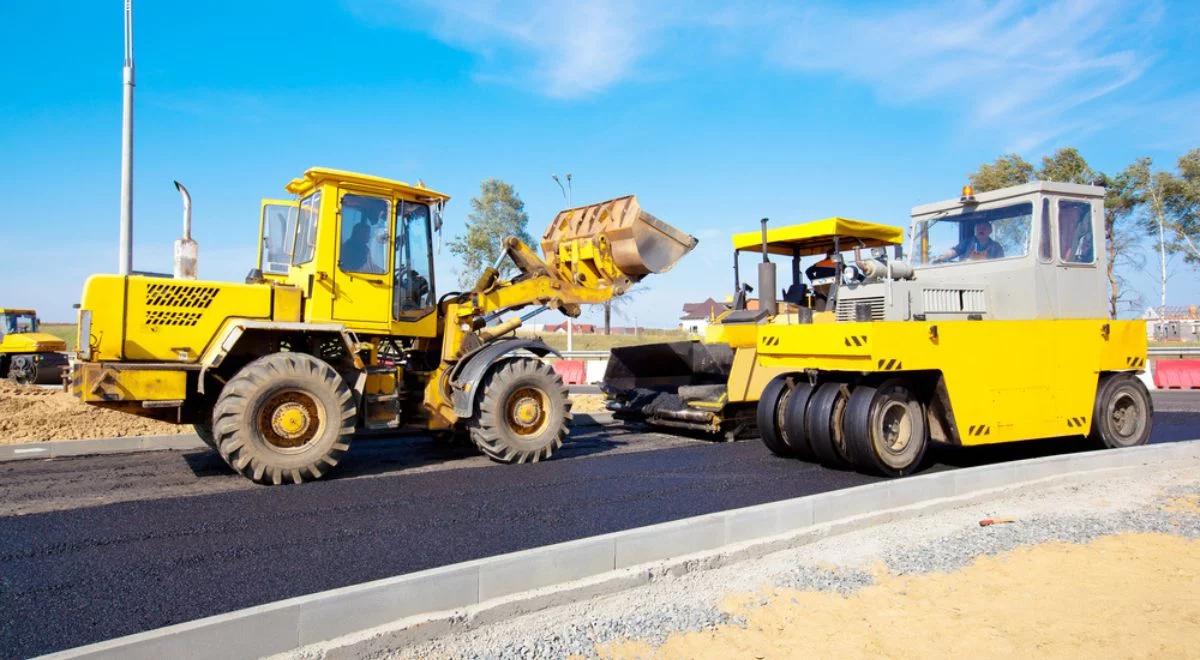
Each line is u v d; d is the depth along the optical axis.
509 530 5.29
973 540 5.04
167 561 4.61
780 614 3.87
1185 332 32.84
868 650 3.47
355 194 7.89
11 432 9.72
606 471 7.47
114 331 6.77
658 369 10.86
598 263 8.94
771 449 8.27
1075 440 9.15
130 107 11.86
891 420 7.17
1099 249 8.27
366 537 5.12
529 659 3.38
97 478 7.14
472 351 8.24
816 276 10.66
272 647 3.27
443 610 3.71
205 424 7.76
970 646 3.51
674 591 4.15
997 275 7.96
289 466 6.84
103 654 2.94
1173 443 7.79
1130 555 4.74
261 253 8.66
